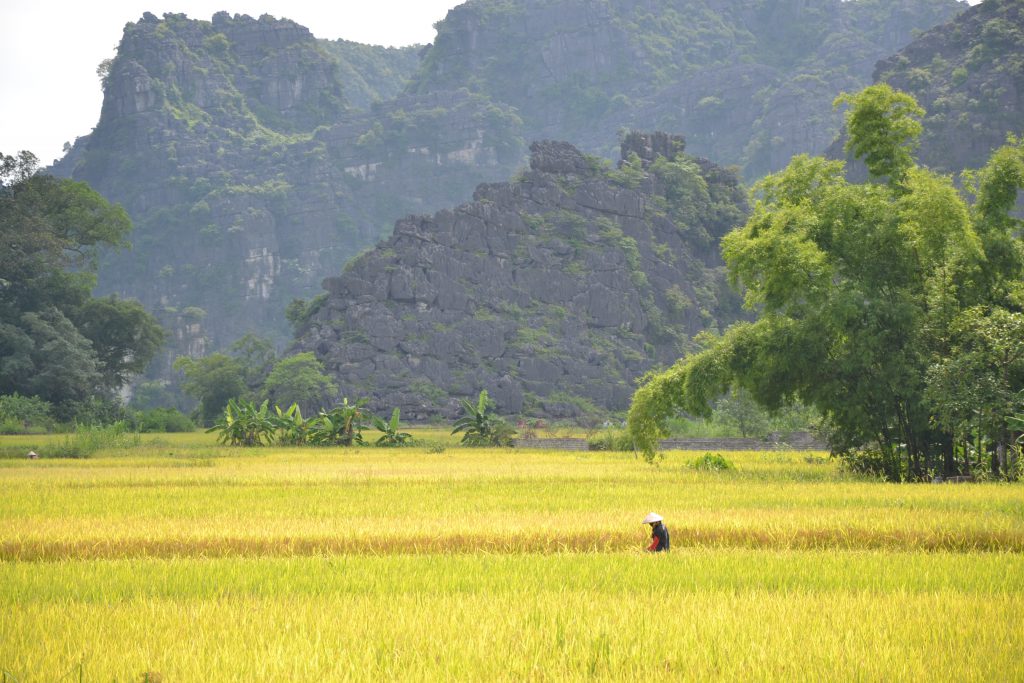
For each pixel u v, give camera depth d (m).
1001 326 51.22
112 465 68.12
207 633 17.77
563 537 28.94
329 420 108.56
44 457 80.94
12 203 183.88
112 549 27.72
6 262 177.00
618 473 58.78
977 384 50.72
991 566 24.14
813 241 57.44
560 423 190.00
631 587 22.02
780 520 31.34
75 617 18.88
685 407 64.62
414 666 15.79
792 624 18.27
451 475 57.03
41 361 169.62
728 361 62.00
